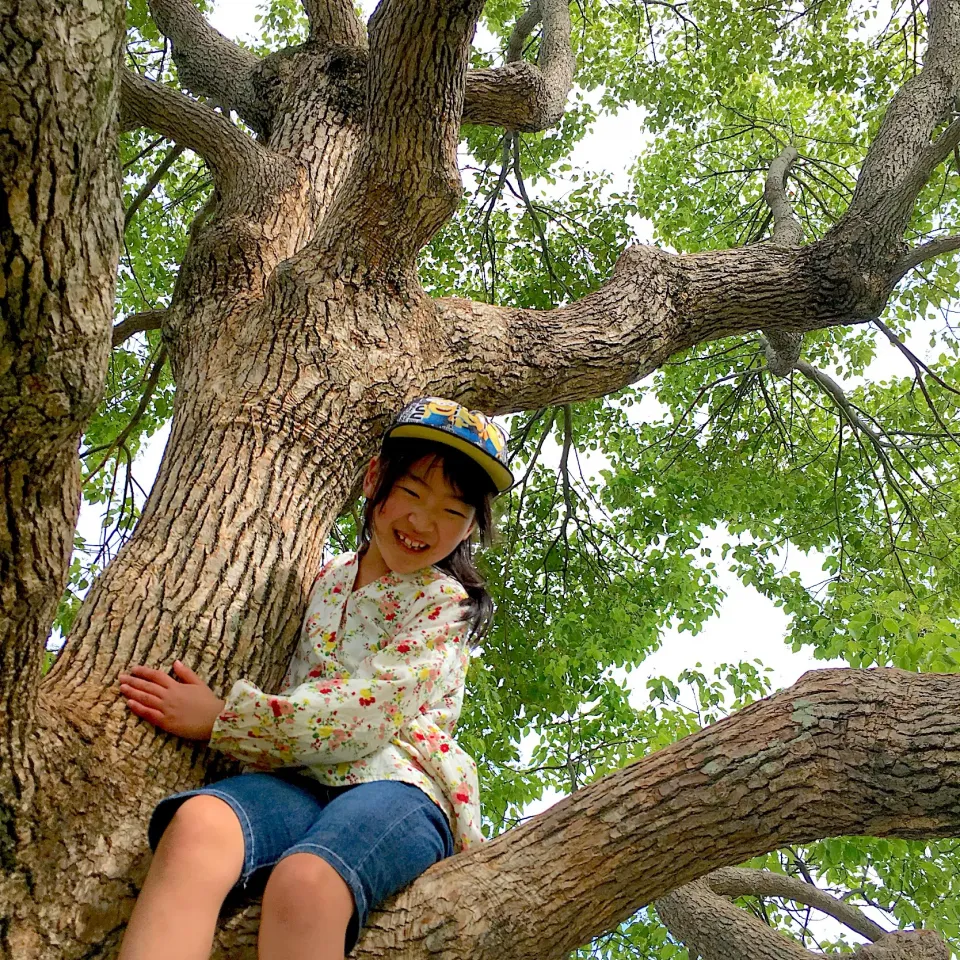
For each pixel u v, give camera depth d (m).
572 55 5.93
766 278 3.94
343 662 1.99
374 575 2.13
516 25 6.90
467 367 2.99
